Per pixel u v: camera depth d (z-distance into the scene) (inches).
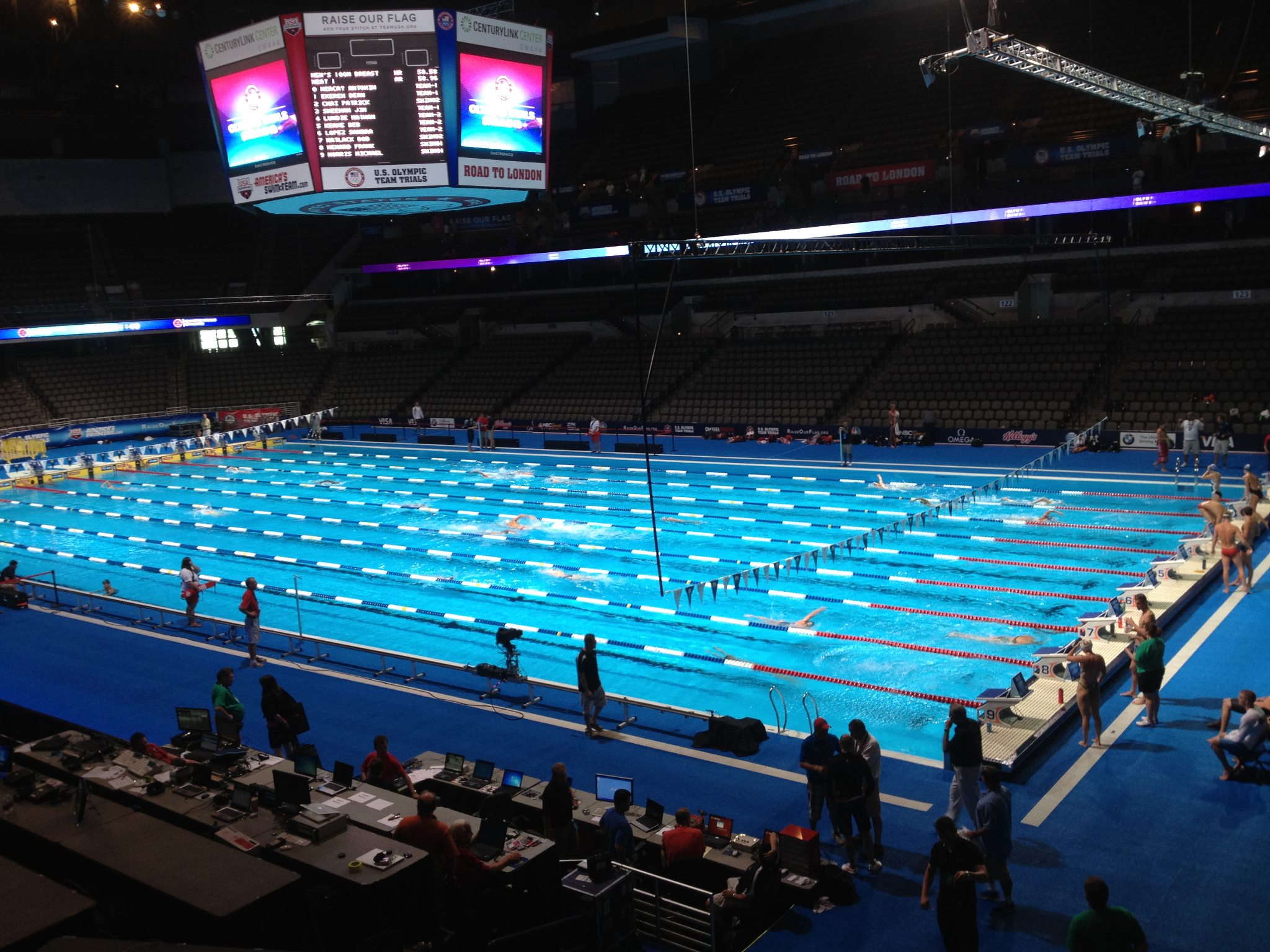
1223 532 669.9
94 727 563.8
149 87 1940.2
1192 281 1277.1
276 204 898.1
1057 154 1355.8
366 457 1507.1
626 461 1343.5
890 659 597.3
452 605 756.0
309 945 319.3
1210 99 1130.0
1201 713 499.2
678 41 1889.8
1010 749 452.1
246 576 871.1
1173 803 416.5
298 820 356.2
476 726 539.5
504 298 1887.3
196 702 596.4
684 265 1689.2
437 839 347.6
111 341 1961.1
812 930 345.7
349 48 829.8
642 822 390.6
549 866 350.6
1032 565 761.6
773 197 1577.3
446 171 863.1
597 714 519.2
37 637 734.5
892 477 1119.0
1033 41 1616.6
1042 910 348.2
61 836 349.1
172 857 331.0
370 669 638.5
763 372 1515.7
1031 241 1027.3
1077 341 1306.6
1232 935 329.7
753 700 553.9
